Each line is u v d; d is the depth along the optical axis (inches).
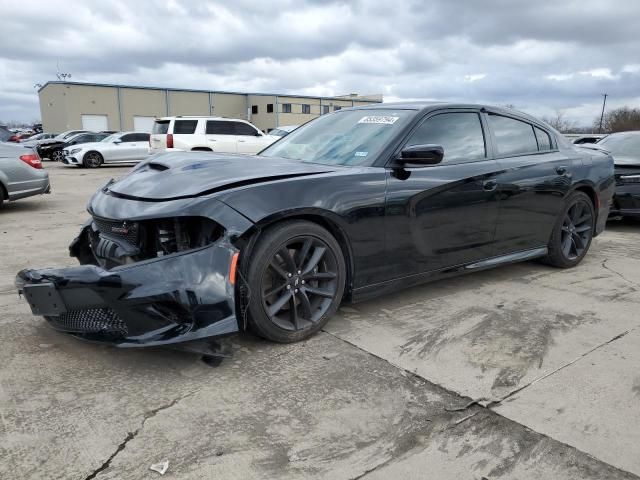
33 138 1343.5
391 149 141.9
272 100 2262.6
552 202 185.5
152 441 88.0
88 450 85.2
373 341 129.9
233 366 115.0
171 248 113.2
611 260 219.8
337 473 81.7
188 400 101.0
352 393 105.3
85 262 145.7
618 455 87.4
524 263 212.4
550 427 95.0
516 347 128.4
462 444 89.8
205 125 633.6
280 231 117.7
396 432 92.8
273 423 94.3
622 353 126.0
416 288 173.6
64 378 108.0
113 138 848.3
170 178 125.5
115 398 101.0
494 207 163.9
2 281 173.6
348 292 136.3
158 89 2089.1
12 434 88.7
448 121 158.2
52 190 470.0
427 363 119.0
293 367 115.2
